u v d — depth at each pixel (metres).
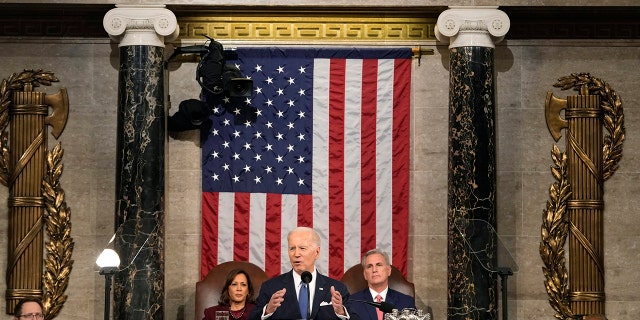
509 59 27.80
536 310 27.59
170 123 27.42
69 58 27.80
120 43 26.70
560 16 27.80
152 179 26.31
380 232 27.50
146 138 26.33
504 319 23.53
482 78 26.50
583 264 27.53
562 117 27.88
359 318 21.19
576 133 27.77
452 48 26.84
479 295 26.06
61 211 27.45
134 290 25.91
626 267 27.66
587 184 27.61
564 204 27.70
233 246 27.45
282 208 27.53
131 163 26.27
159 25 26.45
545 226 27.69
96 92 27.80
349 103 27.66
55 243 27.42
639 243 27.66
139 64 26.39
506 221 27.78
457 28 26.50
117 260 21.91
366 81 27.69
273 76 27.72
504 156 27.91
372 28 27.84
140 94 26.36
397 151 27.61
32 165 27.50
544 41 27.81
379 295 24.02
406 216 27.53
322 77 27.70
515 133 27.80
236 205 27.52
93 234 27.58
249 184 27.56
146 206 26.23
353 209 27.52
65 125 27.72
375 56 27.72
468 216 26.31
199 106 27.12
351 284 26.08
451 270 26.41
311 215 27.52
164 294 26.66
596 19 27.92
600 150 27.72
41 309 19.89
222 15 27.77
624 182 27.80
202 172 27.66
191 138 27.77
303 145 27.64
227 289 24.75
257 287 25.83
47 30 27.80
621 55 27.80
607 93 27.69
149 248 26.08
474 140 26.41
